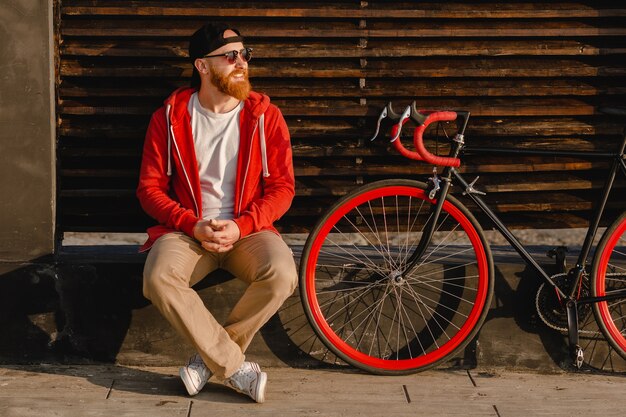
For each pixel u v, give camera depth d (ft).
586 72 14.75
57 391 13.42
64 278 14.32
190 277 13.57
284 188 13.71
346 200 13.99
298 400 13.32
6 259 14.20
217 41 13.38
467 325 14.35
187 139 13.67
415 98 14.75
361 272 14.56
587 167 15.01
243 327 13.42
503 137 14.96
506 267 14.64
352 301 14.62
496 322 14.73
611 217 15.35
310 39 14.57
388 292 14.65
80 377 13.99
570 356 14.33
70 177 14.64
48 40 13.76
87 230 14.93
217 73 13.38
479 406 13.21
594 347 14.82
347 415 12.82
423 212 15.01
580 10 14.64
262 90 14.58
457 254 15.11
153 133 13.80
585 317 14.67
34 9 13.66
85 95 14.35
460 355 14.79
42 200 14.11
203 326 13.09
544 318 14.49
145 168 13.83
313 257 14.11
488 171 14.96
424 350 14.76
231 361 13.16
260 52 14.44
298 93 14.60
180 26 14.35
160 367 14.56
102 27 14.24
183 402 13.16
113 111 14.44
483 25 14.65
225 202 13.76
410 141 14.85
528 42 14.74
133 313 14.44
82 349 14.51
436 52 14.64
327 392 13.65
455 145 13.89
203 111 13.73
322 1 14.51
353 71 14.60
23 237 14.19
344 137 14.79
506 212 15.15
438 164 13.76
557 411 13.09
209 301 14.39
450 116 13.52
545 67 14.74
